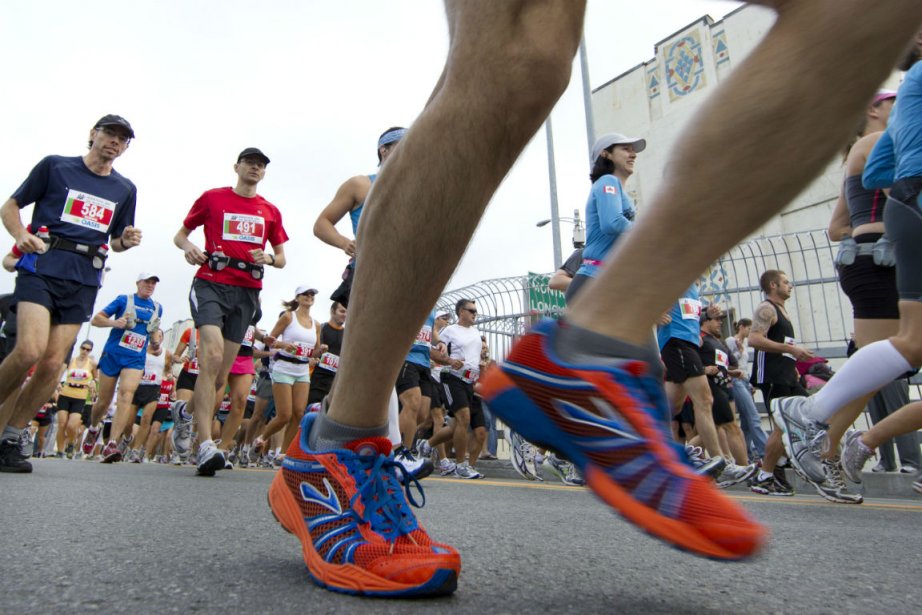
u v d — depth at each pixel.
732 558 0.75
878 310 3.40
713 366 6.12
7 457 3.92
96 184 4.32
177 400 7.47
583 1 0.96
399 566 0.89
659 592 0.97
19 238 3.87
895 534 1.88
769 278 5.82
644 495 0.81
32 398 4.04
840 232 3.88
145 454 10.76
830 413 3.43
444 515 2.21
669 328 5.11
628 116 17.52
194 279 5.00
